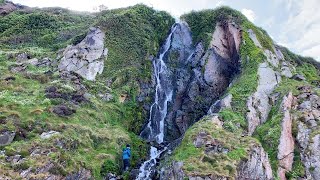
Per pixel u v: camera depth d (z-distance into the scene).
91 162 19.58
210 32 35.78
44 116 20.62
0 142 17.33
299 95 27.25
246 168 19.44
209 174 18.05
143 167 22.27
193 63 33.97
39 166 16.36
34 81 25.58
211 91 31.75
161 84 32.75
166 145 26.31
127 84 29.62
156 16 37.94
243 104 26.20
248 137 21.69
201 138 20.81
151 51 34.19
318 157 22.58
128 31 34.56
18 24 39.72
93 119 23.58
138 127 27.83
